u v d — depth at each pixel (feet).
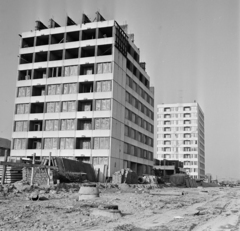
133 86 214.07
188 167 422.00
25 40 198.80
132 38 233.55
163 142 435.94
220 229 35.78
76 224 37.29
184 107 437.99
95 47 179.73
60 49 185.47
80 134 172.14
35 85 186.70
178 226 36.96
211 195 108.06
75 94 177.47
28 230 33.37
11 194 72.13
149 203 65.10
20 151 180.55
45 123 180.04
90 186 71.31
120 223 38.78
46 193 82.17
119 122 182.09
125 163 191.62
